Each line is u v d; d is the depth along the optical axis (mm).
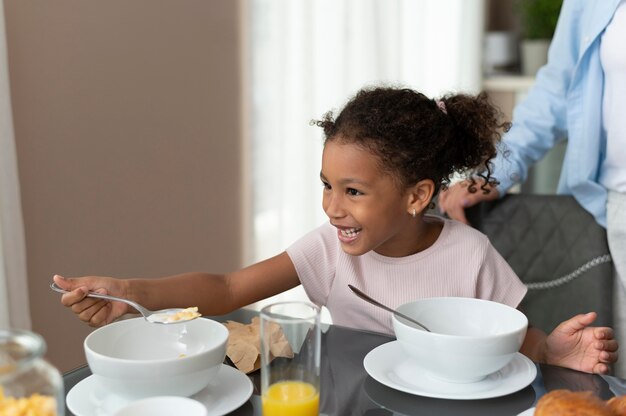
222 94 2463
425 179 1200
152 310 1120
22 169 1810
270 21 2631
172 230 2322
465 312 1029
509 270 1313
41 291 1899
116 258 2123
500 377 936
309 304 841
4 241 1644
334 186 1162
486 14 3840
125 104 2086
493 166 1491
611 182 1519
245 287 1242
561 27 1577
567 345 1064
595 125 1520
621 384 930
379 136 1137
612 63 1466
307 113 2723
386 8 2969
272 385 787
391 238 1259
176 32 2232
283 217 2754
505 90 3535
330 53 2771
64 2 1863
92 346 864
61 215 1932
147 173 2195
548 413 688
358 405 867
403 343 922
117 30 2027
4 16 1702
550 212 1554
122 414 674
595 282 1513
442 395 875
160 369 789
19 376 630
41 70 1828
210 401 844
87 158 1987
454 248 1280
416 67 3244
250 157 2637
